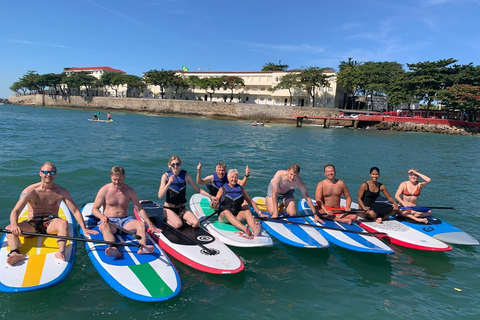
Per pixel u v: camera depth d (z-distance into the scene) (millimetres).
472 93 48594
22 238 5172
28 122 33812
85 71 93062
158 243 5863
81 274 4855
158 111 75812
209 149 20031
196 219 6230
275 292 4773
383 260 5941
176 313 4172
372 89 60656
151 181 10500
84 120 42375
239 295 4641
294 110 62375
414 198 7676
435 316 4348
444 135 45938
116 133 27062
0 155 13344
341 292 4852
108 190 5570
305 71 64125
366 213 7414
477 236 7301
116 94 90188
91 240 4918
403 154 22672
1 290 4129
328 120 52688
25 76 101125
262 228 6715
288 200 7301
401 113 56438
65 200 5434
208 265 5082
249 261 5668
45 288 4332
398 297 4777
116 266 4797
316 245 6105
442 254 6254
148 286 4449
